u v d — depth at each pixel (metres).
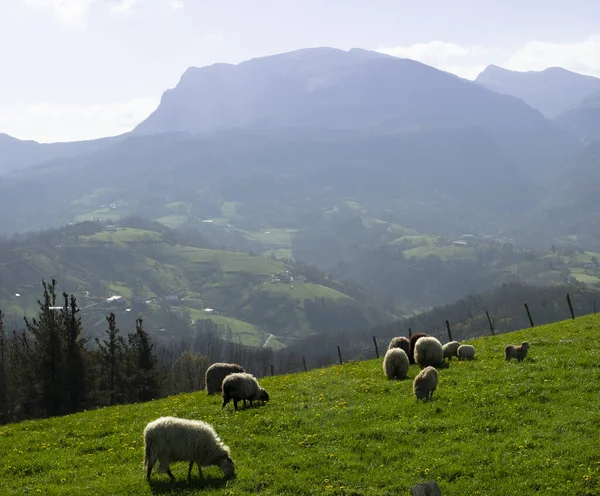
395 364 31.80
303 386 32.75
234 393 27.22
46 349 60.78
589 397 23.47
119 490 17.95
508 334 47.62
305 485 17.72
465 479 17.61
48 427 28.67
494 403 24.06
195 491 17.41
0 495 18.56
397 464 19.00
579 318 52.28
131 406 33.62
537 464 17.97
